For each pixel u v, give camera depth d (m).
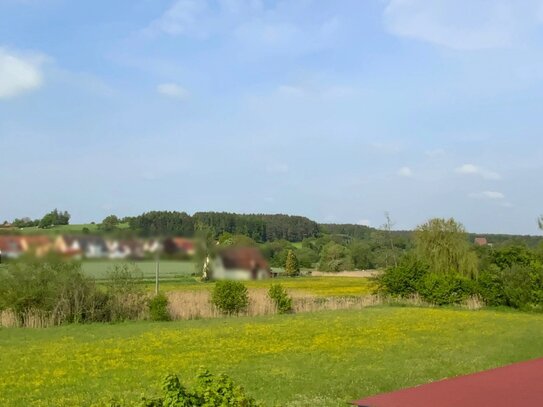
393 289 45.91
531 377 15.19
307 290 56.16
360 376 15.41
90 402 12.95
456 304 44.06
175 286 39.34
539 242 46.41
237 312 37.06
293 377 15.43
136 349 21.11
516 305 41.78
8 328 30.12
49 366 17.59
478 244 54.50
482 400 12.49
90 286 33.25
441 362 17.61
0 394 13.83
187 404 7.85
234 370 16.61
